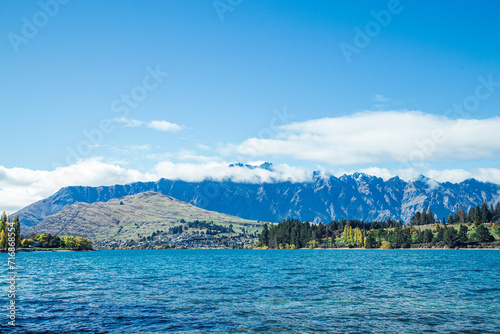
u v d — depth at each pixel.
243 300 52.69
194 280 79.62
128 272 102.94
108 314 43.31
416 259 162.88
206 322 39.62
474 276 84.81
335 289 63.91
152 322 39.66
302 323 39.12
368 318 41.31
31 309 46.06
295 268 115.50
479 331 36.16
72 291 61.84
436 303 50.16
